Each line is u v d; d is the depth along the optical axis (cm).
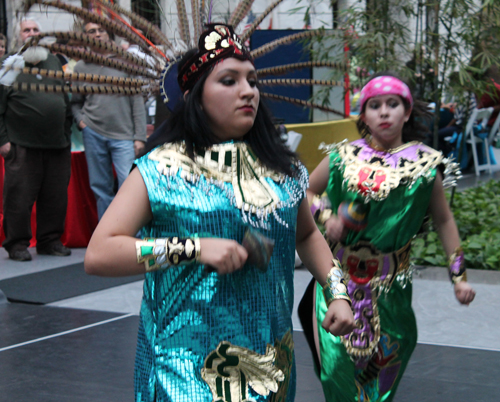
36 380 355
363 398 286
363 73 658
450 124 1110
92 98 653
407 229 288
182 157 173
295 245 189
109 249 165
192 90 176
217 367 171
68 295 520
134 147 669
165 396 171
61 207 661
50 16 590
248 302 173
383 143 300
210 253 161
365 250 288
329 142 891
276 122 201
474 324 449
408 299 295
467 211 791
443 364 380
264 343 174
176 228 171
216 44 174
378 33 631
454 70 711
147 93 212
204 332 171
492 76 712
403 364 295
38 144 625
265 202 176
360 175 291
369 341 285
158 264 163
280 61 787
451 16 671
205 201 170
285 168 185
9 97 612
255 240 165
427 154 294
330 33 699
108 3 219
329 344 284
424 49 702
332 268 202
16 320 461
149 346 178
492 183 994
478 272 567
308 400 336
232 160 176
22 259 641
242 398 171
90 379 357
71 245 706
